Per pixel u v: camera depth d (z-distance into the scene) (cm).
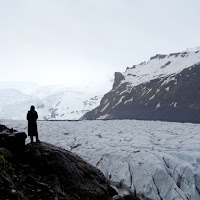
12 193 462
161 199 1341
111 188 951
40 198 566
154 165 1512
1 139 812
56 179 715
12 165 710
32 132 962
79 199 714
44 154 838
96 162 1684
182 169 1481
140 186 1409
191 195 1334
